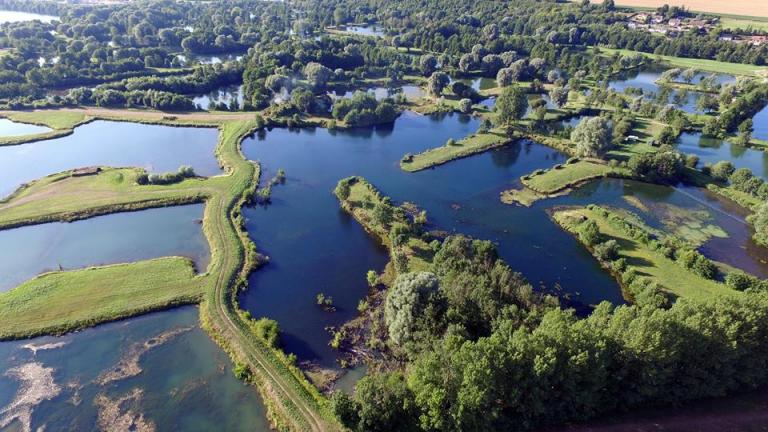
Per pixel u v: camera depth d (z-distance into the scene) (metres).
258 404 61.09
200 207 105.25
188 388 62.81
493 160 135.25
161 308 74.94
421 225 99.12
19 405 60.00
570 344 51.91
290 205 108.56
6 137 133.75
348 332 72.62
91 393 61.75
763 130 155.12
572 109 170.75
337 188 110.25
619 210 108.19
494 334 55.50
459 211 107.31
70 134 140.88
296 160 131.50
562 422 55.09
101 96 160.25
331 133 151.38
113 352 67.56
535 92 195.62
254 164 125.19
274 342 68.75
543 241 96.75
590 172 124.44
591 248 94.12
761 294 59.50
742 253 93.25
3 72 168.38
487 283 71.94
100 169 118.31
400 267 81.81
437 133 153.62
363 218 102.38
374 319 74.56
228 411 60.03
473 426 51.25
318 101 164.62
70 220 97.81
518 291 71.19
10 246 90.19
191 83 183.38
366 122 156.38
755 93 155.62
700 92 193.38
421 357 59.38
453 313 64.94
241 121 153.75
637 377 54.50
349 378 64.56
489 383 49.78
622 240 95.56
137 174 113.12
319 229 99.50
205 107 170.38
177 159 128.75
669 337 52.28
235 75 198.50
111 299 75.81
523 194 115.44
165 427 57.88
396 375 58.44
